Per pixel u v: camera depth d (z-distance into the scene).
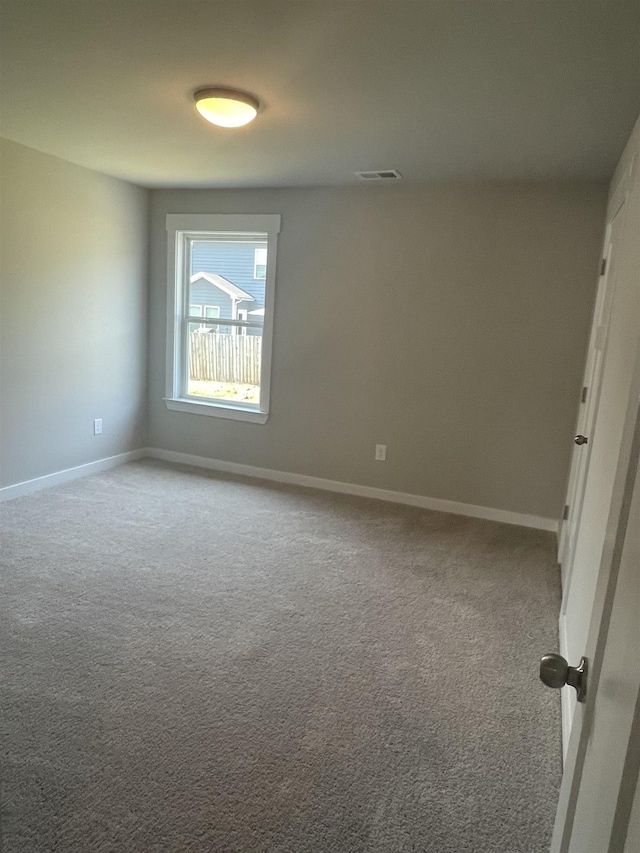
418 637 2.58
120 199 4.54
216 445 4.99
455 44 1.98
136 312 4.89
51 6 1.87
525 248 3.81
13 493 3.99
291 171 3.82
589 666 0.96
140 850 1.50
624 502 0.86
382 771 1.81
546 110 2.51
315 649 2.45
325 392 4.52
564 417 3.87
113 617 2.60
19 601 2.68
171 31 2.00
